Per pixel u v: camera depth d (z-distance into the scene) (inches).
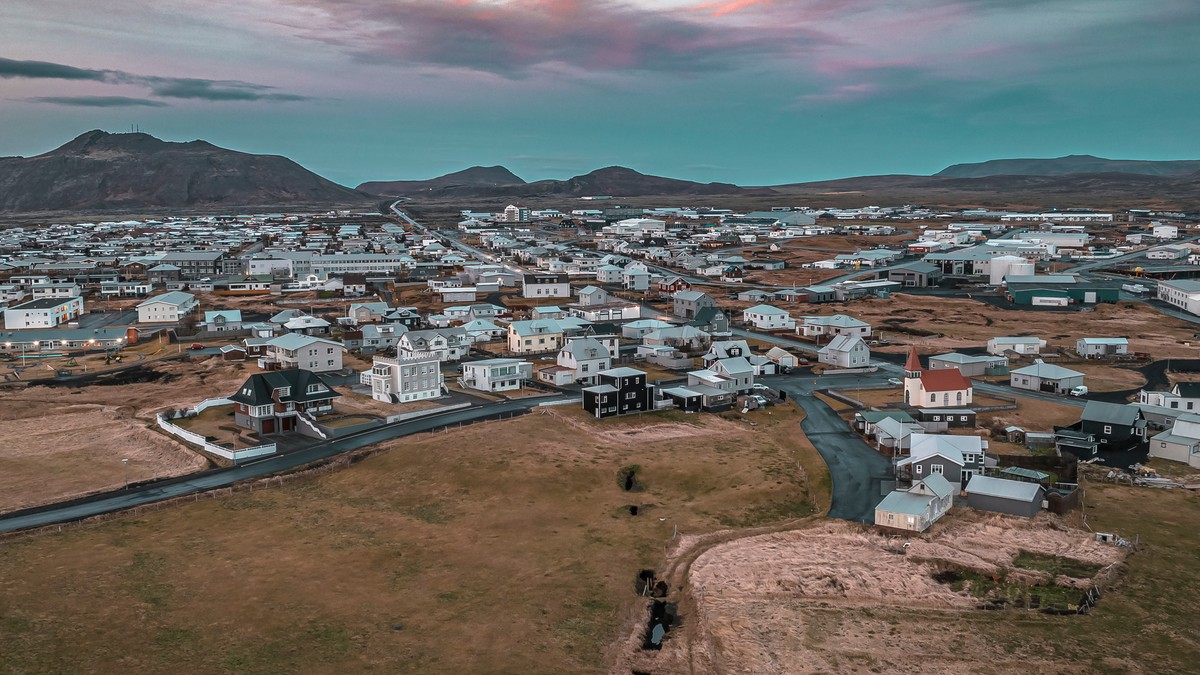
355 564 2434.8
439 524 2741.1
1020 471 3038.9
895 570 2429.9
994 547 2561.5
